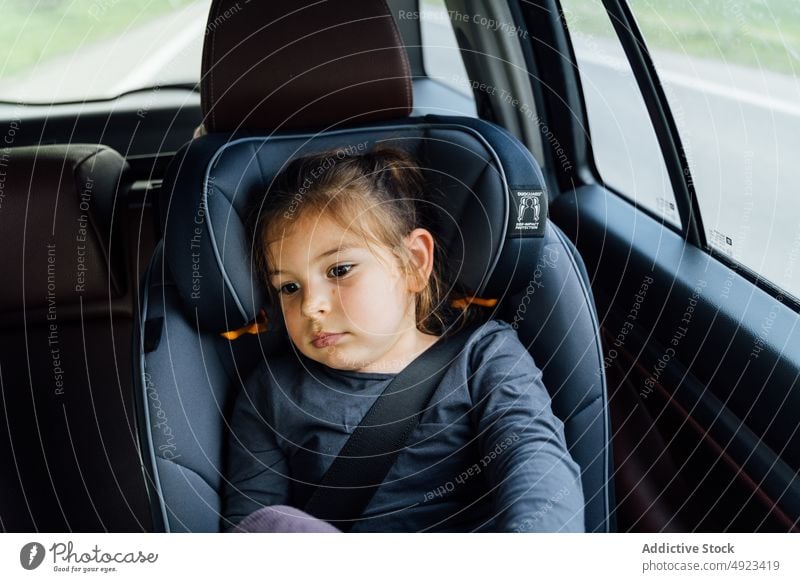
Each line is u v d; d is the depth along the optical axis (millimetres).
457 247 854
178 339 808
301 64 824
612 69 1219
